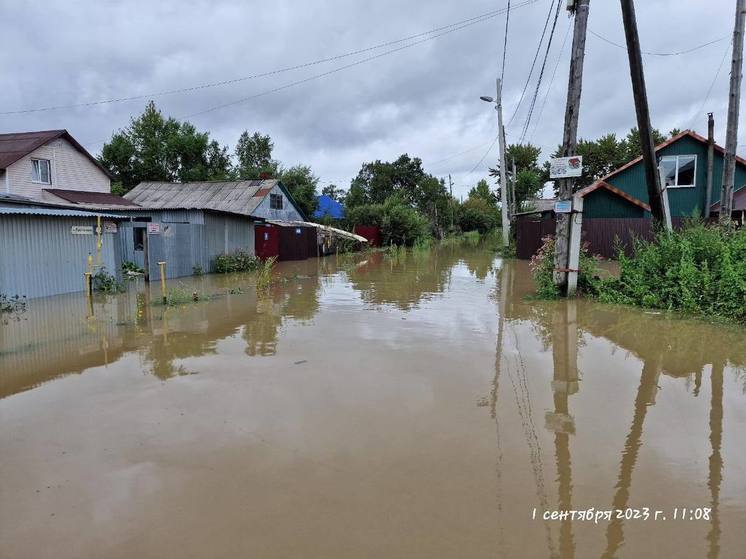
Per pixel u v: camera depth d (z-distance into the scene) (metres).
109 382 5.38
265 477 3.35
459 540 2.69
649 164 11.15
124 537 2.74
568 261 10.81
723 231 11.45
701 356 6.19
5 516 2.95
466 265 21.44
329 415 4.40
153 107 38.75
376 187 61.22
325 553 2.59
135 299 11.48
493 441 3.88
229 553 2.60
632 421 4.25
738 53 12.84
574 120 10.30
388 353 6.45
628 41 10.42
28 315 9.42
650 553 2.59
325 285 14.40
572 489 3.19
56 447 3.83
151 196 28.27
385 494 3.14
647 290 9.80
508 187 48.97
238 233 20.75
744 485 3.23
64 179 23.77
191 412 4.49
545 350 6.58
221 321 8.72
